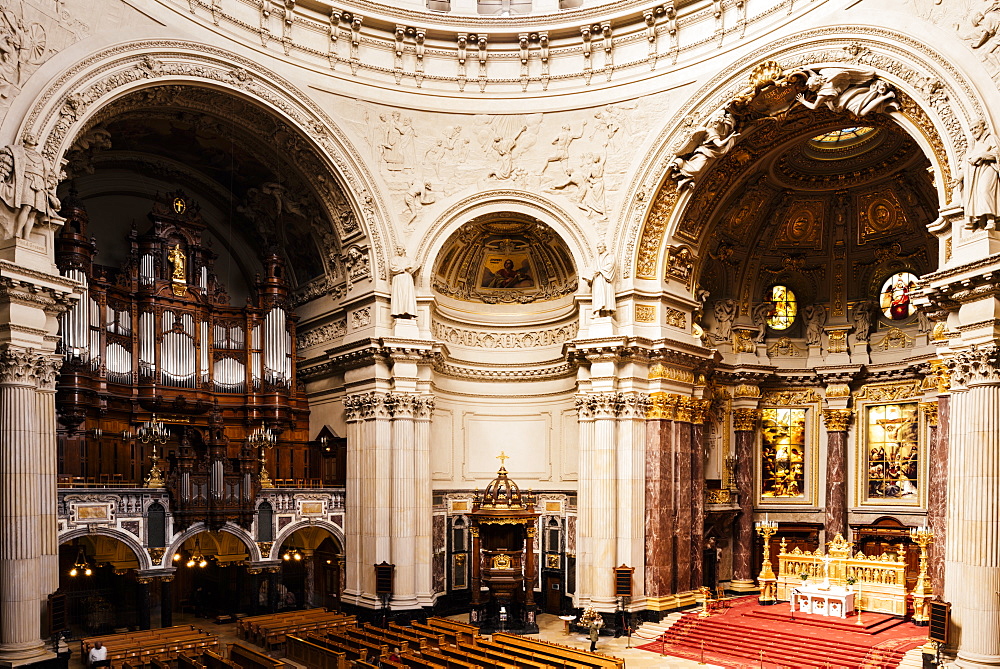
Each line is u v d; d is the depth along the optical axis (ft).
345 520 86.53
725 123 76.69
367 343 82.94
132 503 72.54
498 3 88.22
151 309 85.10
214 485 77.77
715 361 91.97
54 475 60.54
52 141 62.13
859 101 67.72
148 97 72.43
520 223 89.56
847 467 98.22
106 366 80.59
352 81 83.87
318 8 81.56
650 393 82.84
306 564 92.89
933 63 61.62
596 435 82.23
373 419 83.25
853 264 99.91
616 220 82.84
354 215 84.94
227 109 79.00
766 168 89.15
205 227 92.63
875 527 93.86
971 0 59.82
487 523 80.69
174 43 71.36
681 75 80.07
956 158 59.47
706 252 90.02
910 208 92.12
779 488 101.40
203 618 86.84
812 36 70.08
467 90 86.63
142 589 72.84
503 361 95.91
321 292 94.53
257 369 92.73
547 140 85.92
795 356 101.96
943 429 61.62
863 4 67.26
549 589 90.74
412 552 82.07
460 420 94.53
